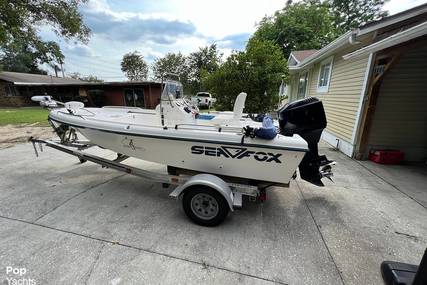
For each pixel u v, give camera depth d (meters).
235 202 2.30
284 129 2.66
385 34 4.50
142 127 2.57
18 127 8.01
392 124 4.78
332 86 6.63
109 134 2.77
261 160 2.25
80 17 9.34
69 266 1.77
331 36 20.25
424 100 4.57
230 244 2.09
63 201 2.84
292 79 13.30
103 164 3.11
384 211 2.77
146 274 1.72
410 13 3.93
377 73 4.51
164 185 2.83
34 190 3.14
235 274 1.75
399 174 4.06
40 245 2.00
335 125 6.25
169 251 1.97
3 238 2.09
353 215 2.66
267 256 1.95
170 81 3.29
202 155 2.43
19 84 17.48
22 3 7.94
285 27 18.97
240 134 2.26
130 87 16.94
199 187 2.26
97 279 1.66
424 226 2.46
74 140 3.62
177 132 2.40
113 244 2.04
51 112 3.44
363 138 4.86
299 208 2.82
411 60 4.41
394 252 2.04
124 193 3.11
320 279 1.72
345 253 2.01
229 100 8.07
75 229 2.25
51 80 22.61
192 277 1.71
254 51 7.43
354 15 22.42
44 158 4.57
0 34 7.89
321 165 2.86
